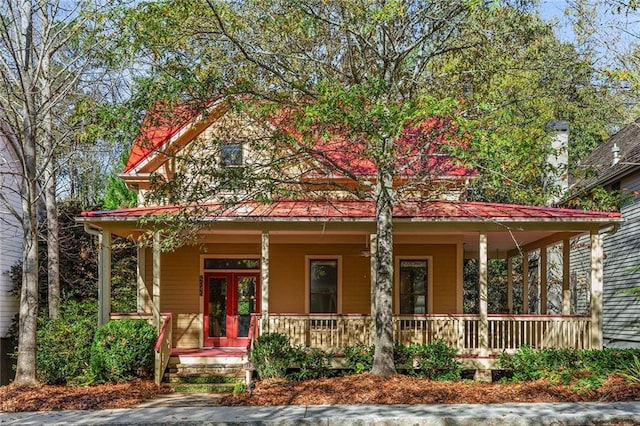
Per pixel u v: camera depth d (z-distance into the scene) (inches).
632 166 887.7
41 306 923.4
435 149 616.4
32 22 622.8
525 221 640.4
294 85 554.3
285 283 788.6
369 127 505.4
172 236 584.1
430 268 789.9
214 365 671.8
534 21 661.9
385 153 560.4
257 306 784.3
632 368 568.7
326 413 461.4
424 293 792.9
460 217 640.4
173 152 716.7
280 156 646.5
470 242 850.8
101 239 681.0
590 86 673.0
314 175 722.2
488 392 526.9
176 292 777.6
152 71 650.8
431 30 592.7
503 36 607.8
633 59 774.5
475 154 512.1
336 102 510.0
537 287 1233.4
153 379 634.2
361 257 793.6
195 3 532.1
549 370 600.1
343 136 559.8
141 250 762.8
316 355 622.5
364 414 454.9
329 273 794.2
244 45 583.8
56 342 637.9
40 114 665.6
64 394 559.5
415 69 625.9
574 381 554.6
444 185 634.2
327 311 789.9
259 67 593.6
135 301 975.0
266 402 510.6
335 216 645.9
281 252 791.1
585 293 1103.6
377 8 566.9
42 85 669.9
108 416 473.4
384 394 517.0
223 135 624.4
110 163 1299.2
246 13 597.0
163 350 646.5
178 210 616.1
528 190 583.8
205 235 754.8
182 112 592.1
